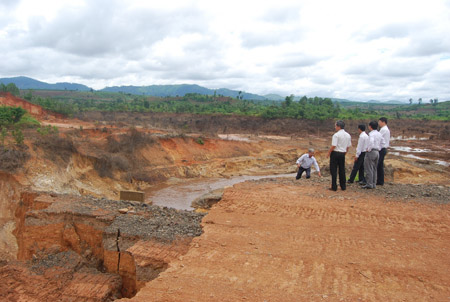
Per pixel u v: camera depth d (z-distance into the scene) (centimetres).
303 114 7000
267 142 4781
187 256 579
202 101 11381
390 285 459
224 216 761
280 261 546
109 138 3003
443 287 446
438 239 601
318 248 587
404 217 709
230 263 546
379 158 991
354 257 546
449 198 843
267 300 434
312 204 816
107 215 860
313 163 1185
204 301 439
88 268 787
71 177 2197
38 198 1024
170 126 5312
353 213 746
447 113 11769
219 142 4069
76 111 5359
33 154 2050
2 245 1369
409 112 13688
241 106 9531
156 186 2788
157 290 473
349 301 423
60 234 868
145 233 749
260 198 880
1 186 1788
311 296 440
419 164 3469
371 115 8325
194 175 3219
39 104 4616
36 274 738
